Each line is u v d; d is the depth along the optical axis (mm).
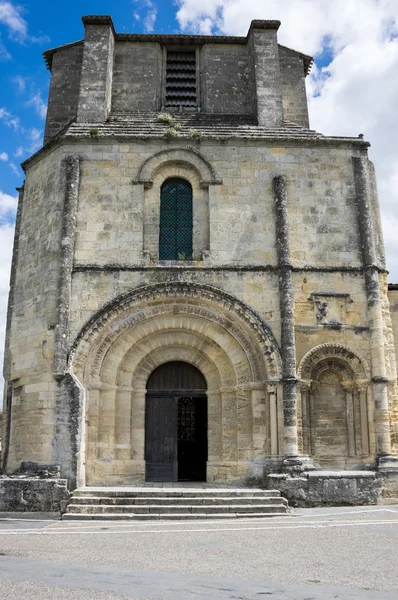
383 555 9812
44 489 15367
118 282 18172
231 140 19750
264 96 21594
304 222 19172
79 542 11227
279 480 16156
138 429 18094
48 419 16812
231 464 17562
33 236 19453
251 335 18078
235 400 18000
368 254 18859
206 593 7340
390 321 18938
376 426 17516
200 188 19562
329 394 18359
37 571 8609
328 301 18469
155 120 21297
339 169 19812
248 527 12922
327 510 15383
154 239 19078
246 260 18641
